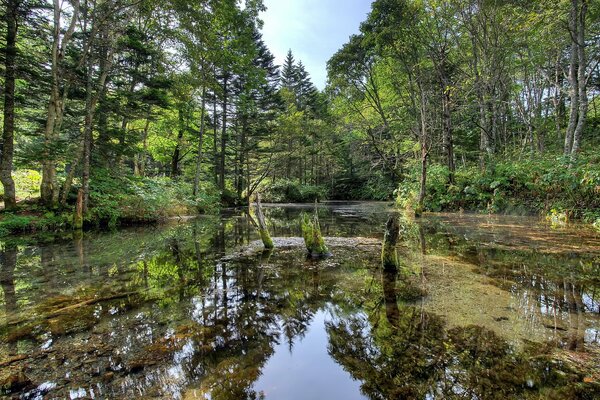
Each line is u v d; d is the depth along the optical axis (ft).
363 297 10.76
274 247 20.68
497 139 63.87
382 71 53.52
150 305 10.35
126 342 7.79
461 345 7.26
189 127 64.64
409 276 13.09
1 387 5.93
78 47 36.94
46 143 30.04
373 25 43.47
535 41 44.24
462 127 57.41
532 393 5.48
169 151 70.64
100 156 38.81
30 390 5.86
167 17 40.63
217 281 13.03
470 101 50.72
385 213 47.91
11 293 11.59
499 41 44.57
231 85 71.15
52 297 11.16
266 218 43.37
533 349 6.98
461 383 5.85
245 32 51.21
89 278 13.62
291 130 86.28
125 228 31.71
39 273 14.46
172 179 59.00
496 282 12.01
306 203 92.32
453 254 17.06
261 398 5.61
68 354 7.18
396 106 62.59
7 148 29.71
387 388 5.83
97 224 32.17
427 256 16.67
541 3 35.01
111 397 5.67
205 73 49.73
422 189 41.73
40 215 29.81
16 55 28.43
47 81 30.35
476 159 63.82
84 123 33.30
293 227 32.78
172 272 14.55
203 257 17.74
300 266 15.43
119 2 31.50
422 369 6.39
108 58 35.88
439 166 48.16
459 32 47.42
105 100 36.14
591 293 10.62
